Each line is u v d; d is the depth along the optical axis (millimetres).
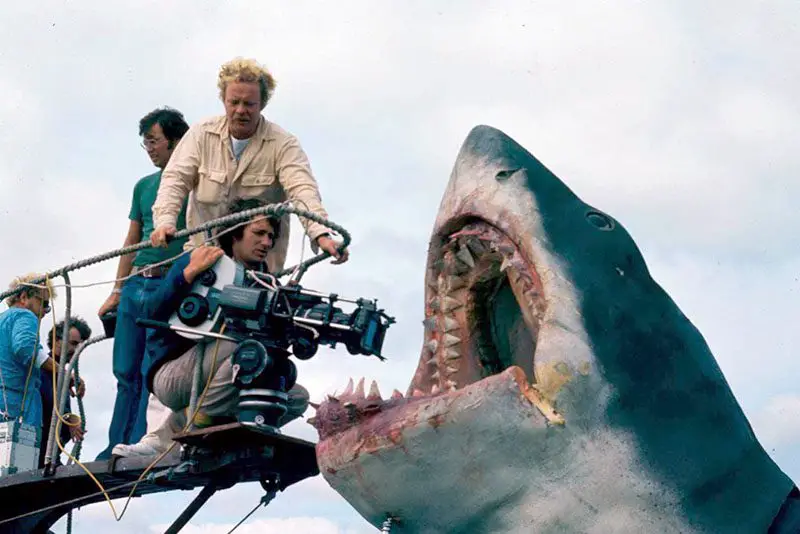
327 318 5102
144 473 5414
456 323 4340
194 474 5441
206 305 5344
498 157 4285
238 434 5203
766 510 3906
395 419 3850
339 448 3943
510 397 3766
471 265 4309
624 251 4164
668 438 3855
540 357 3873
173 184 5938
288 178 5988
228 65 5883
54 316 5883
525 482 3793
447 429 3779
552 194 4211
